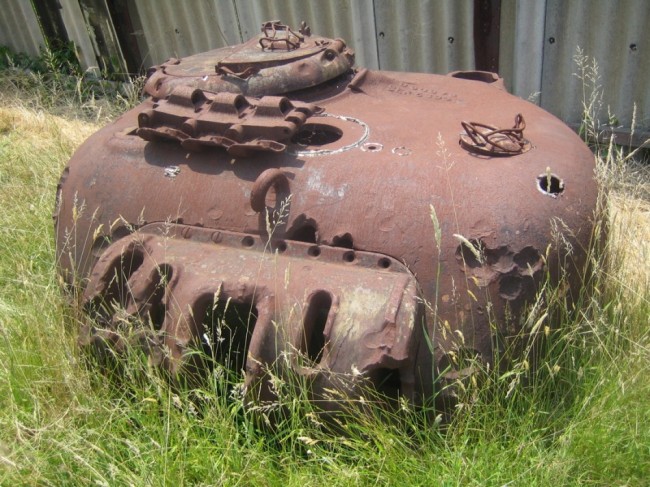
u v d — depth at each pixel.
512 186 2.02
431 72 4.79
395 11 4.67
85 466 2.02
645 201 3.46
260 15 5.36
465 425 2.01
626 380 2.15
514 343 2.01
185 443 2.03
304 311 1.89
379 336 1.81
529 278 1.98
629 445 2.02
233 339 2.22
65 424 2.17
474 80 3.01
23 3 6.81
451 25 4.52
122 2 6.04
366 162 2.15
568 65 4.23
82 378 2.24
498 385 1.97
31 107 5.86
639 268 2.63
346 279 1.93
